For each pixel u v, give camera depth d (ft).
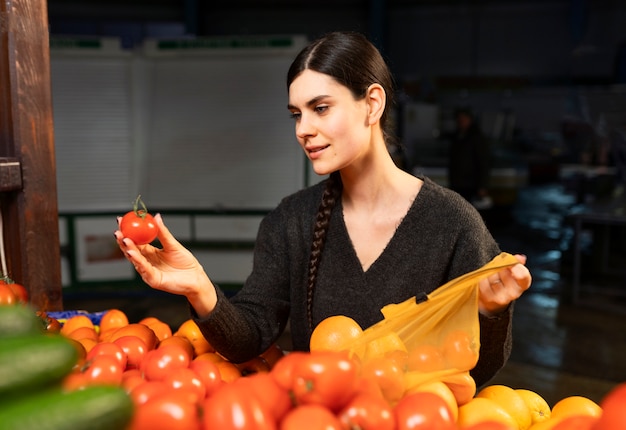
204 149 17.76
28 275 5.41
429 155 33.32
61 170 17.48
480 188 25.34
